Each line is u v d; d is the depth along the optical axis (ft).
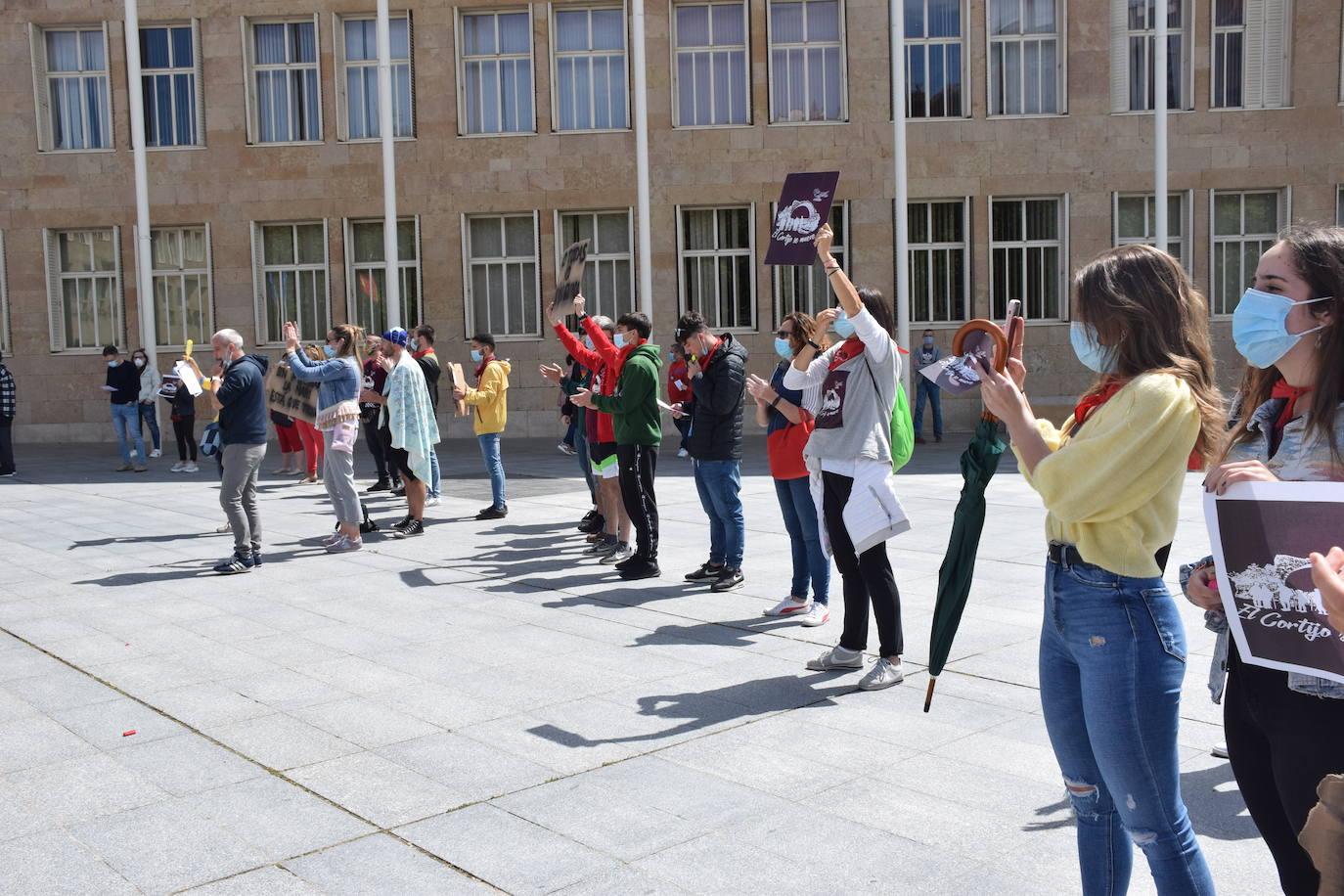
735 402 24.18
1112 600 8.38
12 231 72.90
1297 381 7.56
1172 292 8.32
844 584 18.15
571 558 29.01
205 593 24.99
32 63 71.92
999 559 27.35
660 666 18.72
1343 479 7.11
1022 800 12.96
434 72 71.15
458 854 11.68
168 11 71.56
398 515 36.83
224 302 72.74
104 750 14.92
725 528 24.99
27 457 63.93
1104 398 8.50
